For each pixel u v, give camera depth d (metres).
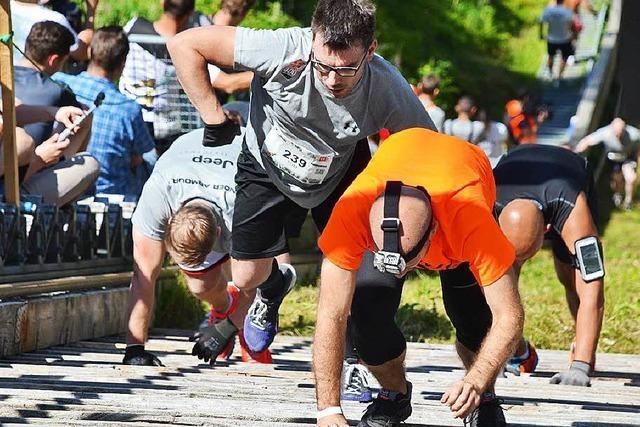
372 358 5.97
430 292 14.79
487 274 5.24
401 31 32.03
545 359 11.05
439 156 5.46
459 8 41.09
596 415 6.82
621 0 40.47
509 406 7.12
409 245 5.04
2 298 8.98
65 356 9.11
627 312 14.09
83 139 10.80
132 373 8.03
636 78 39.38
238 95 15.83
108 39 12.08
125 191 12.27
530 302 14.84
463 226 5.22
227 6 12.23
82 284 10.27
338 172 7.05
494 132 20.16
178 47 6.61
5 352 8.90
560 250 9.43
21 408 6.27
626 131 25.78
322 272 5.44
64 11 14.59
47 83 10.72
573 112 35.59
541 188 8.71
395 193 5.11
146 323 8.85
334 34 6.07
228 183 8.40
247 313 8.65
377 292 5.89
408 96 6.62
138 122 12.23
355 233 5.31
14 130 9.50
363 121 6.58
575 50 39.03
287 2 25.30
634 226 23.92
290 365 9.41
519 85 37.34
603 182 28.31
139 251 8.79
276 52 6.44
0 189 10.01
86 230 10.85
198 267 8.54
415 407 6.93
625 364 10.91
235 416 6.28
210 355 8.82
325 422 5.37
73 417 6.14
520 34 43.44
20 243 9.59
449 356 10.73
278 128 6.79
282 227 7.56
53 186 10.23
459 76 34.38
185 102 13.06
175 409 6.38
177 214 8.07
